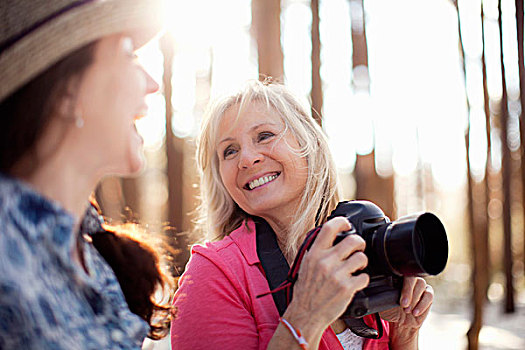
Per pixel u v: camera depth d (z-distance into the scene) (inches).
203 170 64.6
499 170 430.0
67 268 32.2
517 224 543.5
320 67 312.0
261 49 299.7
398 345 58.3
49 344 29.5
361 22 353.1
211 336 48.7
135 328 36.7
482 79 326.0
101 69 34.1
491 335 321.7
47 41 30.9
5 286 28.1
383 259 45.9
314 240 45.9
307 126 60.0
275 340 43.7
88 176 35.0
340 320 55.1
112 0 33.1
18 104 31.4
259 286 51.6
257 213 57.8
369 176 355.3
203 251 54.4
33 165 32.2
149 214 427.5
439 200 765.3
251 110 57.7
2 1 30.1
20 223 30.3
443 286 527.5
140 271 44.2
